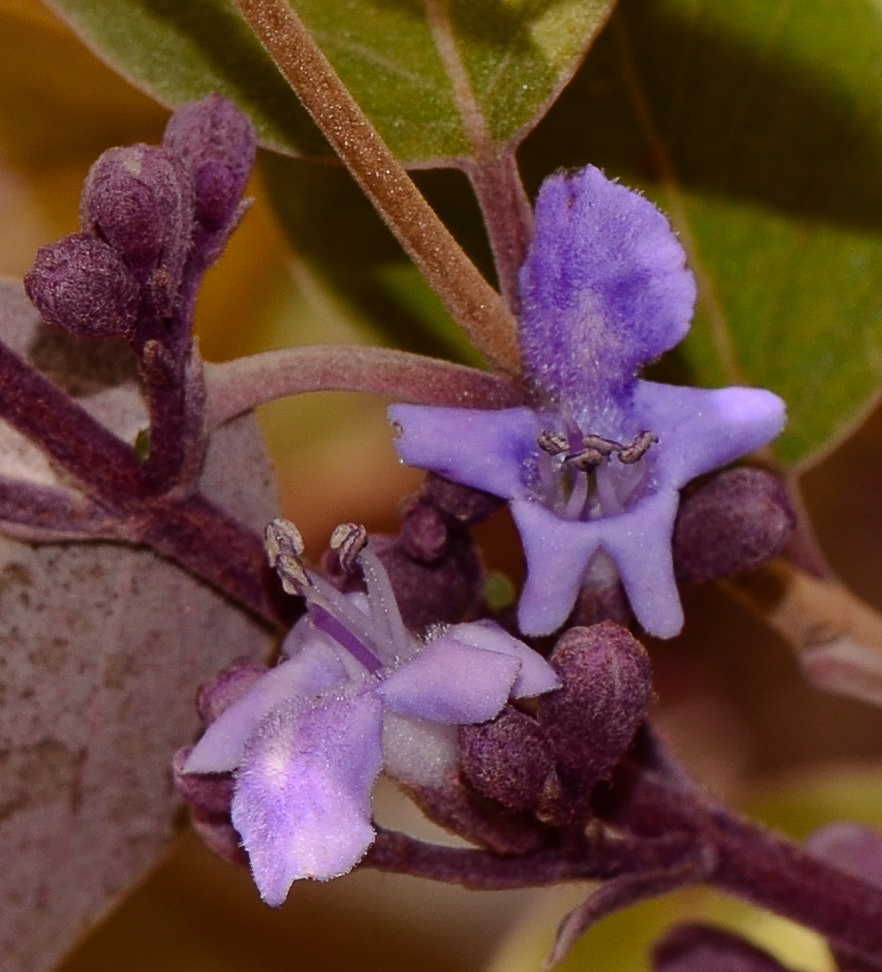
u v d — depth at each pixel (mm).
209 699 101
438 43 105
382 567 101
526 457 101
